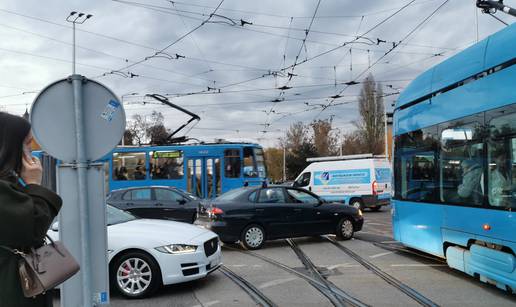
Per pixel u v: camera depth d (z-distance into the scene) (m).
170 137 23.59
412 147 9.37
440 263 9.08
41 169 2.39
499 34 6.72
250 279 8.02
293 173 65.00
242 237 11.36
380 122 54.84
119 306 6.46
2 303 2.09
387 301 6.36
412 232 9.31
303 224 11.96
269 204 11.73
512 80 6.19
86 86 4.35
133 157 21.48
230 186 20.84
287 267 9.05
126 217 8.35
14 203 2.09
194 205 15.26
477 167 7.00
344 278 7.92
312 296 6.74
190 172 21.17
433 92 8.49
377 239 12.80
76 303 4.30
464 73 7.43
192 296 6.91
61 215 4.25
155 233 7.19
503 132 6.35
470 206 7.18
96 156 4.34
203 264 7.24
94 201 4.36
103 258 4.39
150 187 15.49
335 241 12.47
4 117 2.27
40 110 4.21
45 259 2.18
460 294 6.66
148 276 6.90
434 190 8.41
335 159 24.17
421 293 6.76
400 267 8.75
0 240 2.07
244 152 21.14
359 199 22.52
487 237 6.71
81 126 4.26
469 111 7.27
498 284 6.53
